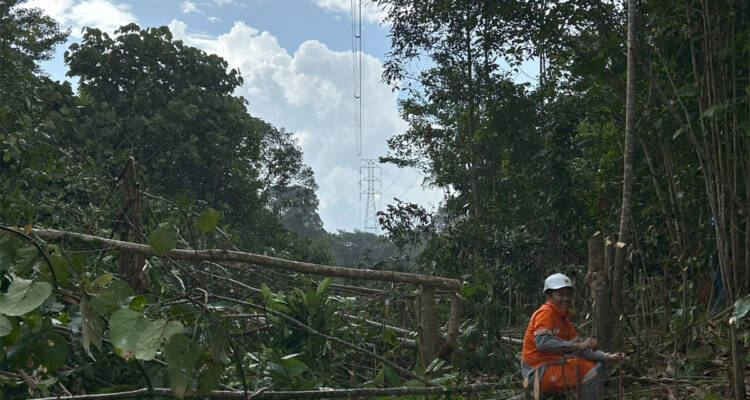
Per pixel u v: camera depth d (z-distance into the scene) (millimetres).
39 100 11734
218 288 7121
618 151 7270
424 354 5578
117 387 3773
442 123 15453
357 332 6199
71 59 22484
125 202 5645
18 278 2896
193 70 23875
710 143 5820
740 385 4062
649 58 6129
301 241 16500
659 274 6617
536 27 7816
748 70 5488
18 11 23141
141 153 20297
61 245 4273
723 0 5344
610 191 7914
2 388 3422
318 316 5711
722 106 4996
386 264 12227
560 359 4254
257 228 20953
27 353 3127
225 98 23938
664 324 5742
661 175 6746
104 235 7184
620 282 4129
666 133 6156
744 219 5680
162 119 20641
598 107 7500
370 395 4305
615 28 6789
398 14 13391
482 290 6301
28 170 8500
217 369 3148
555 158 10094
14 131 9695
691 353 5027
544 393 4301
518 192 11531
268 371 4797
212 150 22156
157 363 4105
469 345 6012
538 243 10031
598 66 6566
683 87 5430
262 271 7500
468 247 10555
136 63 23062
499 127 12047
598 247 4504
